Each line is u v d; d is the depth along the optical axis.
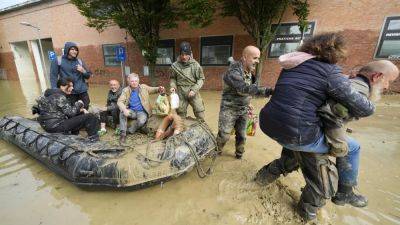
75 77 4.54
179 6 7.92
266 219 2.34
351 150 2.13
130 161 2.66
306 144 1.93
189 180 3.00
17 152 3.92
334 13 7.66
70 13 12.97
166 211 2.48
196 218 2.37
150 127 4.06
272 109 2.01
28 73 18.09
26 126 4.00
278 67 8.82
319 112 1.88
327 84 1.73
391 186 2.83
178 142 2.92
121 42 11.84
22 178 3.16
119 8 7.94
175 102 3.88
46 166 3.31
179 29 10.15
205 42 9.83
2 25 16.75
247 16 8.31
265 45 8.08
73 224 2.33
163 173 2.67
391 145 3.97
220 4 9.00
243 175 3.07
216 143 3.28
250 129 4.10
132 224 2.32
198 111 4.12
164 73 11.09
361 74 1.98
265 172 2.74
